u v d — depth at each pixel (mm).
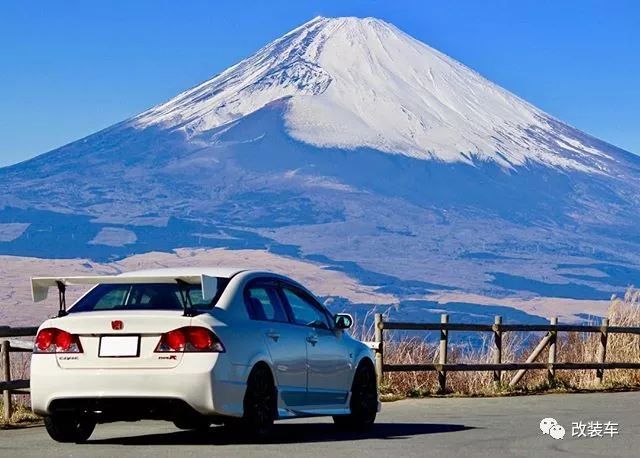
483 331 29375
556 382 30266
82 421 18141
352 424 20125
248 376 17531
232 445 17609
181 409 17031
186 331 17094
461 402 26062
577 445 17984
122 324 17203
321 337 19391
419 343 29344
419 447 17578
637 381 32375
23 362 23922
